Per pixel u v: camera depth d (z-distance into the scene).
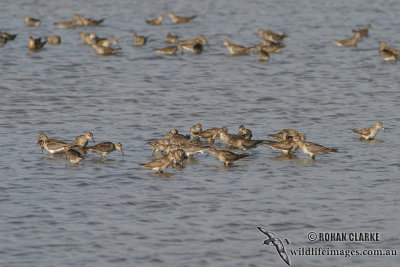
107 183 28.98
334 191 28.19
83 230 24.73
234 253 23.30
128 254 23.11
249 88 46.50
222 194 27.88
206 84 47.50
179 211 26.31
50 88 46.03
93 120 38.81
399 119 38.94
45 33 63.69
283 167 31.05
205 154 33.38
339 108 41.47
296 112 40.66
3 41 59.19
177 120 39.03
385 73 50.38
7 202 26.94
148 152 33.06
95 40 58.09
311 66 52.72
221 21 69.44
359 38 62.41
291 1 80.12
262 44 58.31
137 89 46.06
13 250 23.20
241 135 33.97
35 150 33.31
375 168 30.83
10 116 39.41
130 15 72.38
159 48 58.22
